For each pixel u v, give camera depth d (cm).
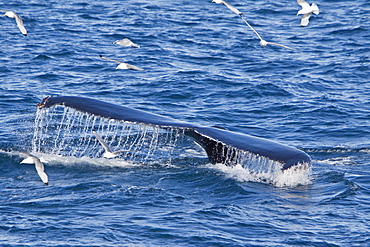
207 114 8050
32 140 6219
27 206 4425
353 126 7438
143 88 9288
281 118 7888
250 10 16675
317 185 4938
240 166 5231
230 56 11725
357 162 5766
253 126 7525
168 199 4581
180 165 5344
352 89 9475
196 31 13888
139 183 4894
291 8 17012
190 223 4191
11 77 9569
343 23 14925
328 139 6869
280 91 9250
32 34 12812
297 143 6712
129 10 16088
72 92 8919
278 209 4412
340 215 4319
